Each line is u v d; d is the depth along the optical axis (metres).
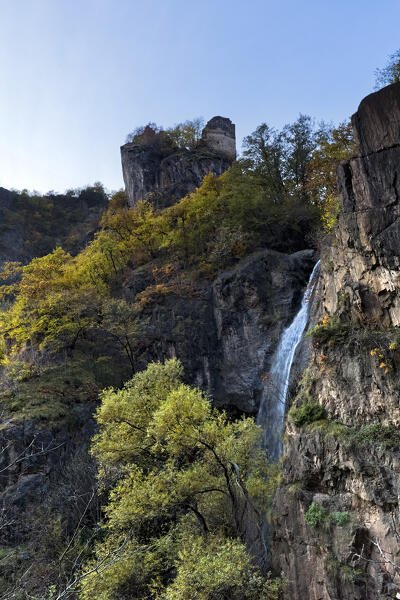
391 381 14.84
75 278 57.38
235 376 41.94
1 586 22.81
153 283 52.28
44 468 33.94
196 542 20.95
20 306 51.22
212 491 24.31
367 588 13.72
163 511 22.94
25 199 154.62
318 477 16.55
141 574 21.98
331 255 20.28
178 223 56.03
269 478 23.86
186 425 22.73
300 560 16.41
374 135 16.14
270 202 54.94
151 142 107.50
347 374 16.39
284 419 28.25
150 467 26.83
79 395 40.88
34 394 39.56
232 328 43.47
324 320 18.28
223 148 107.62
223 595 18.02
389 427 14.73
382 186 15.93
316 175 40.91
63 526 29.05
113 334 46.91
